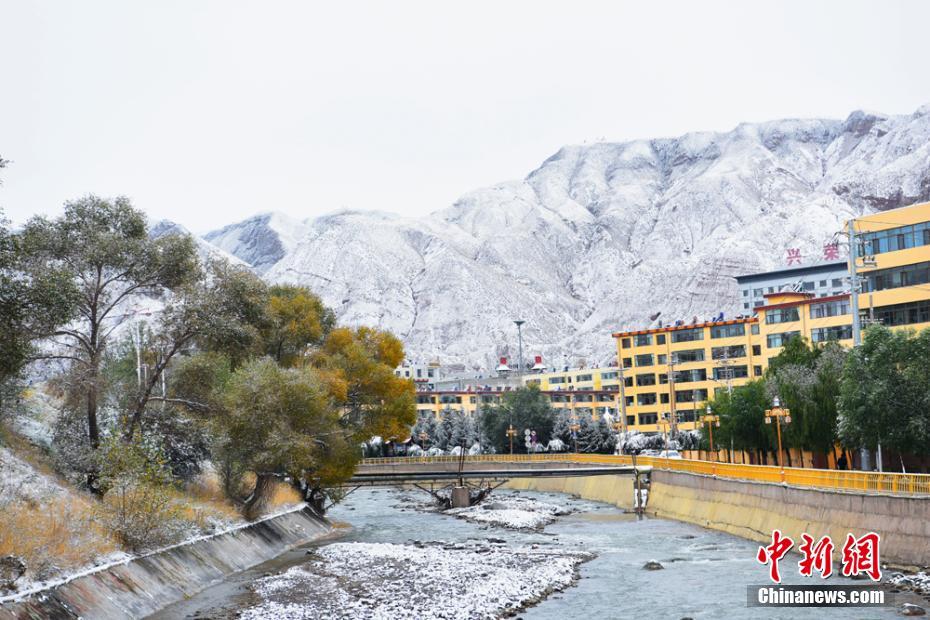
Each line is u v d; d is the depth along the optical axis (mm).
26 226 56125
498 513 103312
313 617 42594
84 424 61219
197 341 66000
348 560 62969
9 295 44062
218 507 66062
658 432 178000
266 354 92438
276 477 73125
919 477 49688
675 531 80125
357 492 157750
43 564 38500
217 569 54906
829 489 58625
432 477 111500
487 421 186250
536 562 61812
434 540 79625
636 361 185750
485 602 46438
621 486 113438
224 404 65125
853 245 71688
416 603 46219
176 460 69000
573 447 175375
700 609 44469
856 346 68562
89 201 60344
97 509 48375
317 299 105375
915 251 93000
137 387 65375
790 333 151375
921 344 64688
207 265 65250
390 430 97188
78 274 57031
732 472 78250
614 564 61000
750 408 96375
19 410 57688
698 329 177250
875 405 64438
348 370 96125
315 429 76125
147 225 62812
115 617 39531
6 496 44625
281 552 68812
